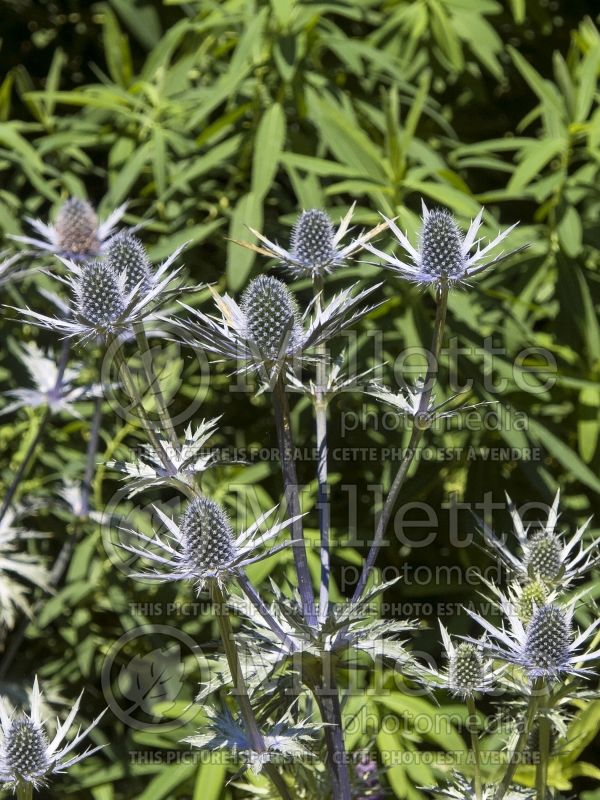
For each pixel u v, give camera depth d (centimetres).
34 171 120
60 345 120
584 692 80
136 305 78
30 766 78
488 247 79
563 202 112
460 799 82
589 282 116
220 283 119
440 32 120
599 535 109
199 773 100
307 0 116
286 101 121
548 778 91
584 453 109
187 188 115
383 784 103
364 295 77
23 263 113
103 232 99
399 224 107
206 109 109
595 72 115
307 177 111
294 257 83
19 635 112
